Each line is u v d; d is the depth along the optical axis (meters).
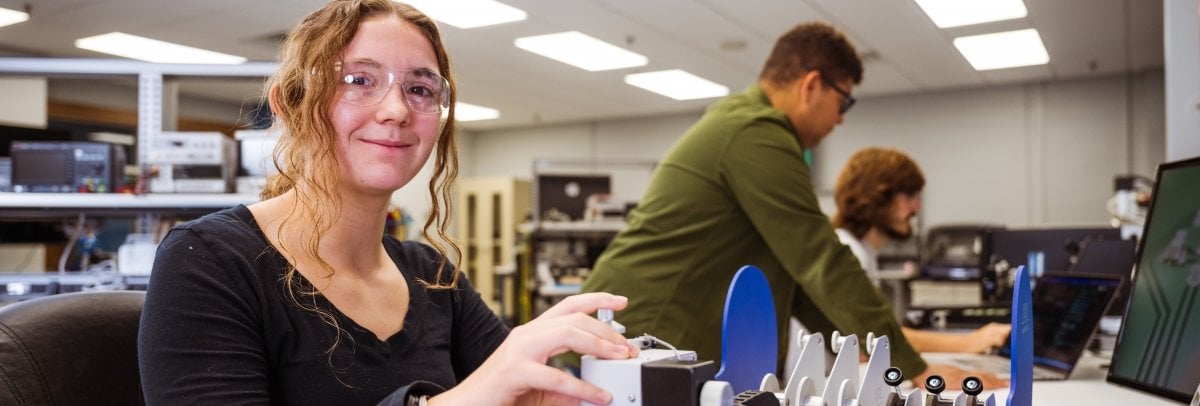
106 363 0.83
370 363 0.77
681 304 1.40
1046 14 4.99
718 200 1.38
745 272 0.66
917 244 7.27
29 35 5.27
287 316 0.73
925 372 1.33
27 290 2.29
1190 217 0.96
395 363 0.80
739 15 4.98
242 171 2.62
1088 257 1.92
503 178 9.19
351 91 0.75
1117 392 1.15
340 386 0.75
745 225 1.40
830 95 1.49
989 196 7.60
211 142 2.49
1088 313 1.33
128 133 7.23
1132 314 1.06
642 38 5.54
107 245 4.91
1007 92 7.54
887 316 1.24
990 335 1.60
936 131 7.86
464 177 10.50
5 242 2.90
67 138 3.61
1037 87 7.40
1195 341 0.89
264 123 0.86
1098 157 7.12
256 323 0.71
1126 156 6.99
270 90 0.83
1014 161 7.49
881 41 5.69
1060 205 7.28
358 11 0.76
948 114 7.81
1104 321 1.74
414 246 0.96
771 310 0.71
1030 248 2.73
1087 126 7.17
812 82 1.47
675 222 1.40
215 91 7.34
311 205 0.76
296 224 0.78
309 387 0.73
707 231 1.39
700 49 5.89
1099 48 5.95
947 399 0.65
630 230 1.48
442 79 0.80
